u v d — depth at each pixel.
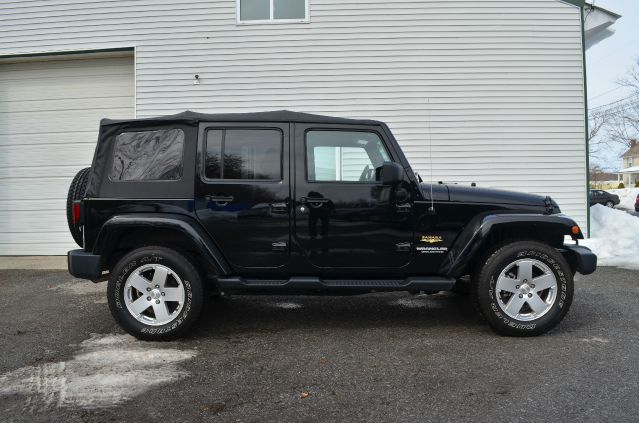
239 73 9.27
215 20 9.26
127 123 4.40
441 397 3.10
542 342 4.12
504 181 9.19
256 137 4.34
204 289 4.48
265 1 9.23
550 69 9.18
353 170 4.39
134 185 4.29
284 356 3.88
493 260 4.20
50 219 9.75
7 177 9.81
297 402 3.06
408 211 4.28
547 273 4.21
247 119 4.35
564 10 9.13
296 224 4.25
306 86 9.23
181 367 3.66
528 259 4.20
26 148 9.81
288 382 3.37
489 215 4.27
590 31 10.87
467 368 3.57
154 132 4.38
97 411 2.96
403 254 4.29
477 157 9.20
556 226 4.24
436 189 4.39
